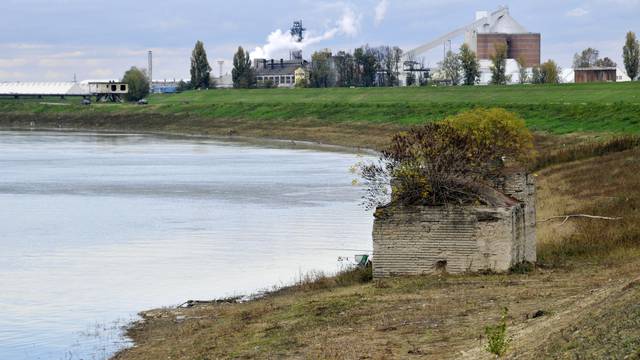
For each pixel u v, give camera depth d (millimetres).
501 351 45688
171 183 174750
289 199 147750
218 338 60625
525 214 75062
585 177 132250
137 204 144375
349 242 105375
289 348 54938
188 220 126062
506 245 70438
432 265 71438
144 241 109438
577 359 39719
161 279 87125
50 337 66875
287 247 102938
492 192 73500
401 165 73688
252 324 63625
